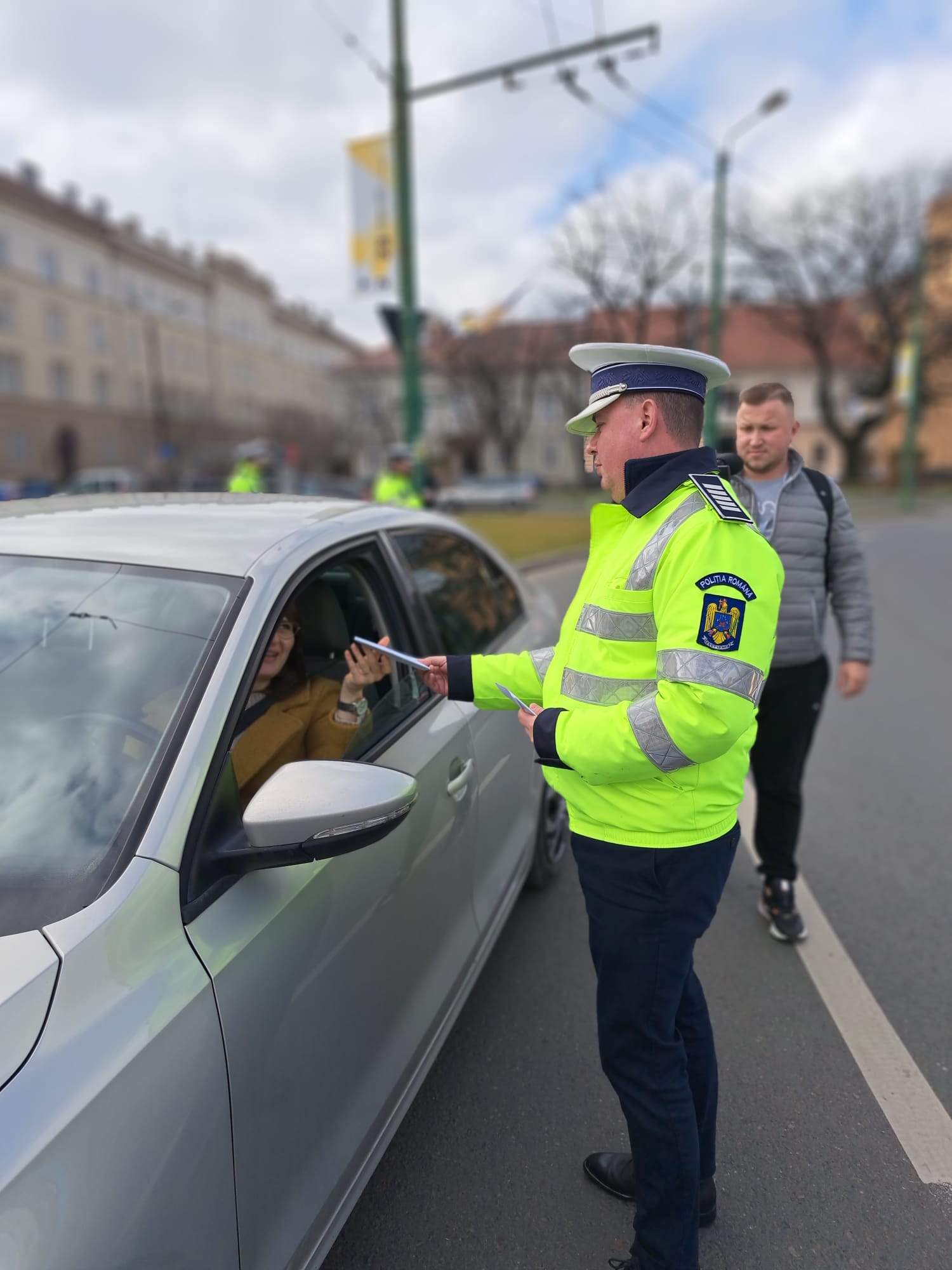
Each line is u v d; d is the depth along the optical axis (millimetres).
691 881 1593
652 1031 1651
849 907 3395
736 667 1419
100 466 49781
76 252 47875
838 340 51875
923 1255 1896
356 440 63500
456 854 2223
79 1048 1104
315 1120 1523
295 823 1362
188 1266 1158
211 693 1516
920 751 5281
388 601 2320
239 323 64938
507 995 2785
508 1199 2023
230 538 1906
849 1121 2289
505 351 48406
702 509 1488
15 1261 940
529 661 1943
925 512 29516
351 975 1660
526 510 33406
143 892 1277
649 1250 1688
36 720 1542
